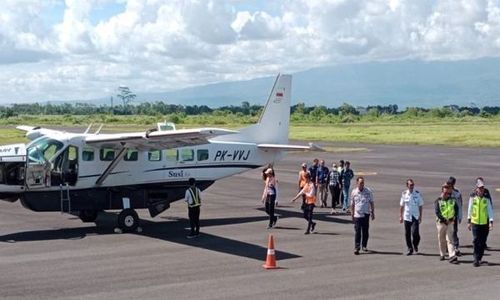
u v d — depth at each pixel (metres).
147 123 127.88
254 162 24.88
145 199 22.22
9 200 20.75
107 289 13.12
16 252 17.17
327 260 16.20
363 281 13.89
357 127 122.06
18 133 82.38
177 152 22.89
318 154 60.66
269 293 12.81
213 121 129.38
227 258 16.42
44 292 12.89
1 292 12.88
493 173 42.72
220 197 30.36
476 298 12.45
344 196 25.86
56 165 20.53
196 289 13.13
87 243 18.59
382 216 24.33
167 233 20.44
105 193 21.52
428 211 25.70
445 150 66.69
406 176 40.66
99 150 21.27
